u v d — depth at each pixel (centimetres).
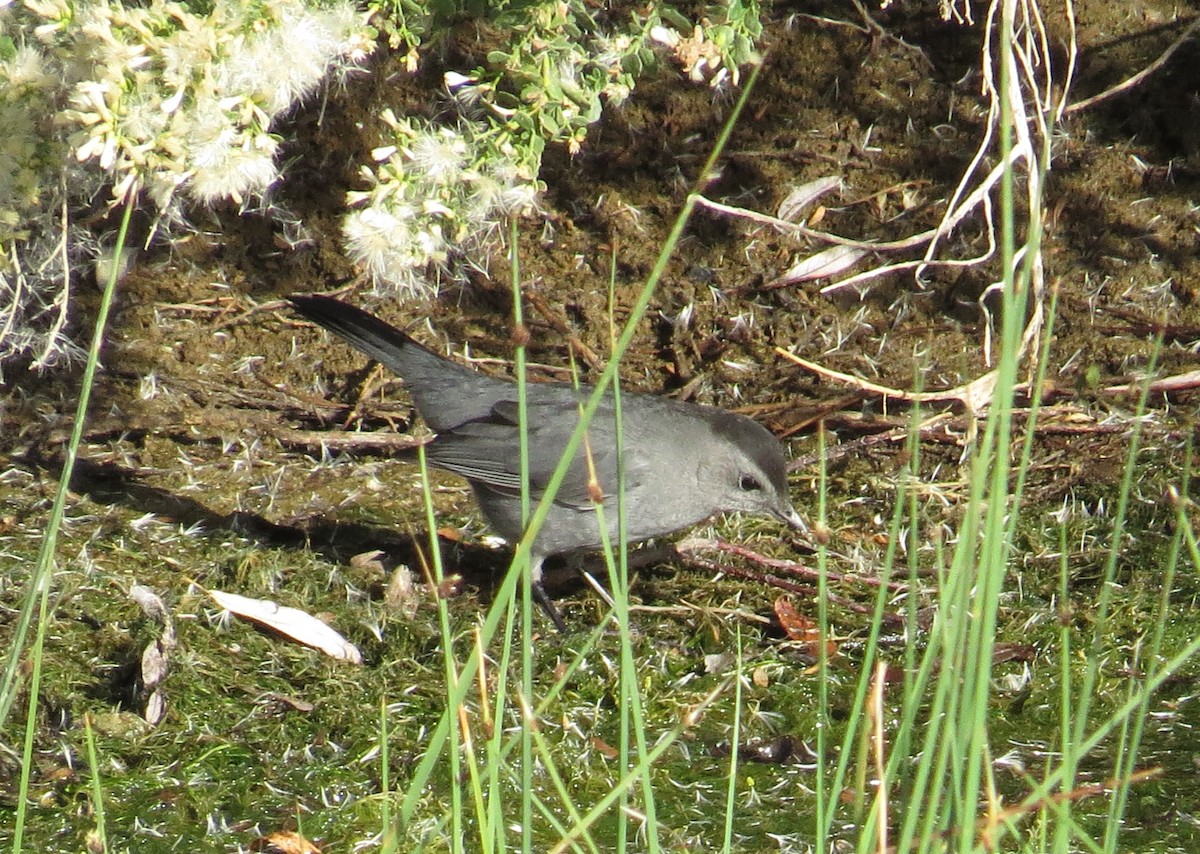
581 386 1025
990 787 489
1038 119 1015
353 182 1181
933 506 1050
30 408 1134
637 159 1199
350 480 1109
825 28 1201
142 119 668
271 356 1176
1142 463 1065
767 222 1052
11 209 787
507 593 454
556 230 1194
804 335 1166
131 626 927
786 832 760
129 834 757
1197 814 758
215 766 819
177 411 1141
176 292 1177
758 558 1007
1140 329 1143
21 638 498
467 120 855
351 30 751
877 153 1201
